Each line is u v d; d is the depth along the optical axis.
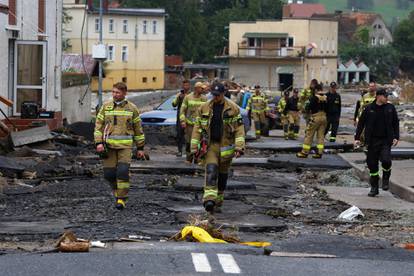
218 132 17.27
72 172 23.08
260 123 41.22
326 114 29.31
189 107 26.14
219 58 144.25
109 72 119.00
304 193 21.66
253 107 41.03
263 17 169.25
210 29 155.12
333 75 143.25
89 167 25.34
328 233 15.90
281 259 12.16
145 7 140.75
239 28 133.88
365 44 168.50
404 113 72.94
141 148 18.23
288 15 155.50
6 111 34.06
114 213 17.33
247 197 20.22
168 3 142.25
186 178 22.94
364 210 18.95
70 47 114.44
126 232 15.01
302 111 35.06
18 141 28.30
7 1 33.72
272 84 132.38
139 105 77.00
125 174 17.80
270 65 132.38
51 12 38.88
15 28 34.62
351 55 162.38
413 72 166.50
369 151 21.30
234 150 17.44
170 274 10.80
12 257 12.01
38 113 34.19
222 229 15.88
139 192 20.41
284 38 131.50
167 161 27.11
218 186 17.73
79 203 18.61
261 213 17.92
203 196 18.34
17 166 22.80
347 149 34.81
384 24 188.12
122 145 17.91
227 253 12.38
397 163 27.47
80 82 47.38
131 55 122.25
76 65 53.66
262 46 132.75
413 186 21.44
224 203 19.09
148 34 124.19
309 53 131.12
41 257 11.94
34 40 35.91
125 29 120.88
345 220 17.48
